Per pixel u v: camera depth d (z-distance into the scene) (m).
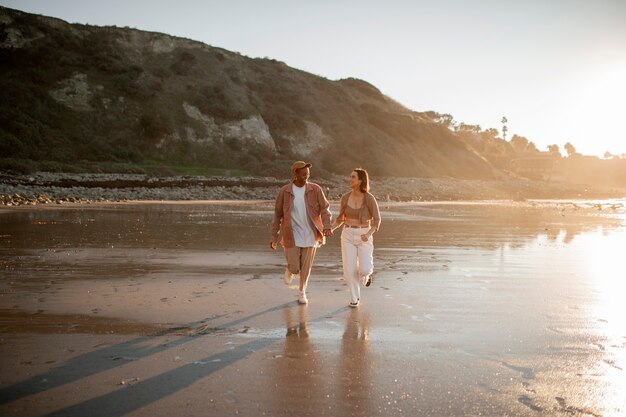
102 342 4.59
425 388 3.60
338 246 12.04
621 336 4.89
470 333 4.95
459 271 8.55
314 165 62.53
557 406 3.34
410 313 5.72
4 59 55.75
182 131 59.12
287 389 3.56
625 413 3.26
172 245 11.48
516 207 34.09
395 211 27.33
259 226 16.61
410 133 85.25
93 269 8.38
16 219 17.06
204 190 40.81
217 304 6.08
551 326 5.22
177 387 3.58
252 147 62.03
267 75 79.88
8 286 7.00
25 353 4.27
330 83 89.69
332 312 5.75
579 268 8.88
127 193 34.94
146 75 64.12
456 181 69.06
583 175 159.12
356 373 3.87
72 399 3.37
